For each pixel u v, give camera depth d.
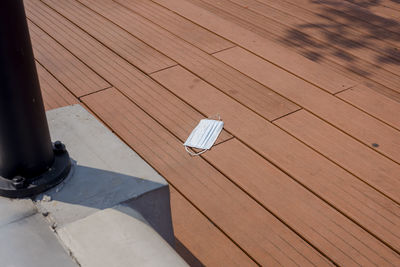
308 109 2.40
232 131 2.25
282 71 2.72
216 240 1.71
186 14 3.38
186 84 2.62
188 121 2.33
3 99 1.22
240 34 3.12
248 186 1.93
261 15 3.39
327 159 2.07
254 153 2.11
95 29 3.21
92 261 1.18
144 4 3.55
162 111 2.40
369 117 2.34
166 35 3.11
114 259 1.20
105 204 1.36
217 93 2.54
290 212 1.81
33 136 1.32
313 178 1.97
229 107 2.42
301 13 3.43
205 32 3.15
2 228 1.26
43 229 1.27
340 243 1.68
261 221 1.78
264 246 1.68
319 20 3.33
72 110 1.78
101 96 2.53
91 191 1.40
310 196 1.88
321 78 2.66
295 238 1.70
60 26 3.26
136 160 1.53
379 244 1.68
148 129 2.28
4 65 1.17
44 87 2.61
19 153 1.33
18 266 1.15
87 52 2.95
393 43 3.06
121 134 2.24
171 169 2.03
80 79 2.68
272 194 1.89
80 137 1.63
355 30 3.21
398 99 2.50
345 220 1.77
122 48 2.98
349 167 2.03
